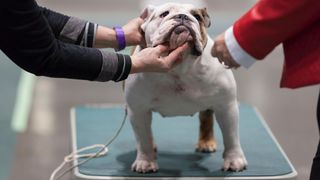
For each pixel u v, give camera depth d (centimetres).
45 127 416
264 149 232
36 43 166
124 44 210
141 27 206
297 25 146
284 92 484
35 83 500
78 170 211
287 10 144
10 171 359
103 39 209
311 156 378
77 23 207
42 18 167
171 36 184
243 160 211
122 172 209
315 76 148
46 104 456
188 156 227
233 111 206
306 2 142
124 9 717
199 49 188
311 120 433
